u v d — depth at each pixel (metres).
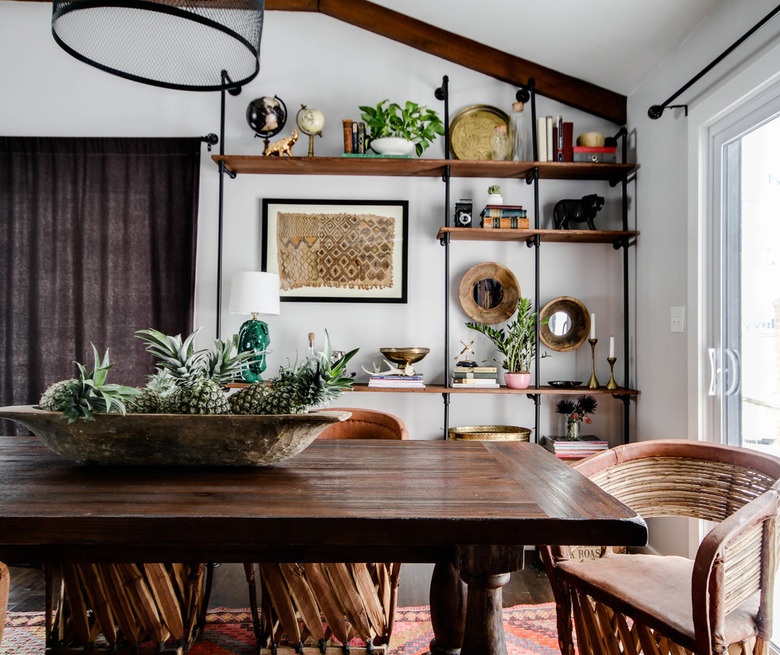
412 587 2.29
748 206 2.06
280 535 0.88
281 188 3.11
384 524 0.89
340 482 1.12
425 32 3.06
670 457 1.59
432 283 3.11
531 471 1.24
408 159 2.83
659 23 2.40
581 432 3.06
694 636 1.06
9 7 3.13
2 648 1.76
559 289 3.11
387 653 1.76
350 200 3.09
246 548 0.99
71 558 0.98
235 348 1.40
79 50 1.67
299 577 1.48
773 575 1.15
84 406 1.07
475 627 0.98
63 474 1.16
